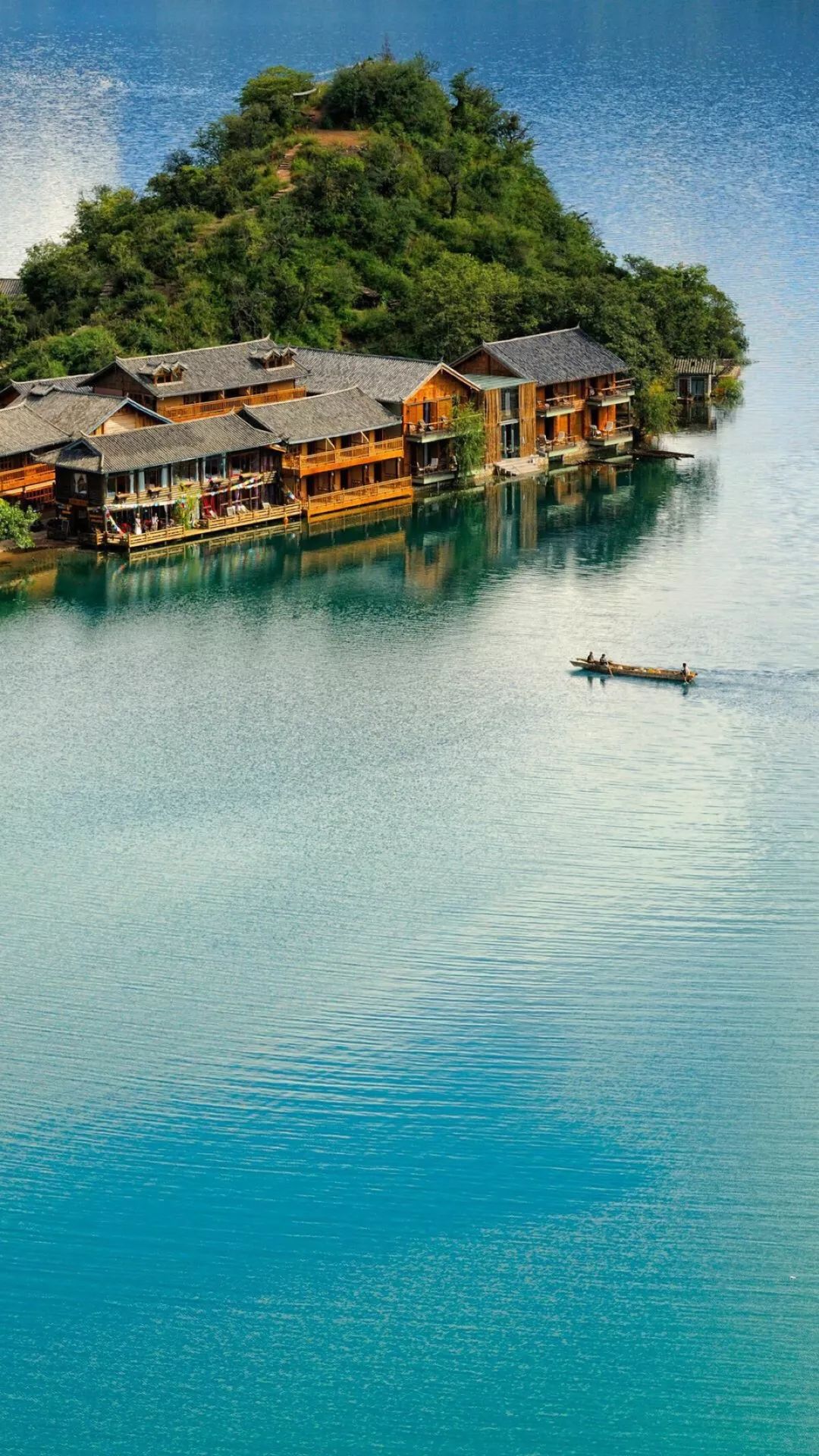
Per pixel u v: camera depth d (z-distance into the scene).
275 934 80.12
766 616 119.75
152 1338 59.53
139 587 127.25
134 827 90.62
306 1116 68.31
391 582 128.75
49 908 82.62
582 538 138.25
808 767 96.38
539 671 111.12
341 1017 73.94
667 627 118.06
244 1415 57.00
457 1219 63.81
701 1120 67.94
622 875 84.81
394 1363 58.62
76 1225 63.47
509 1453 55.75
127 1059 71.38
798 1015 73.62
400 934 80.00
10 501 136.00
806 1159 66.00
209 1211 64.12
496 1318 60.09
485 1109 68.56
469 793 94.00
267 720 104.00
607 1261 61.97
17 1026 73.44
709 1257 62.09
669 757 98.00
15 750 100.00
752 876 84.50
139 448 133.38
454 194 196.50
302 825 90.56
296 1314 60.28
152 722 103.94
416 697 107.31
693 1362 58.50
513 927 80.31
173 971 77.31
